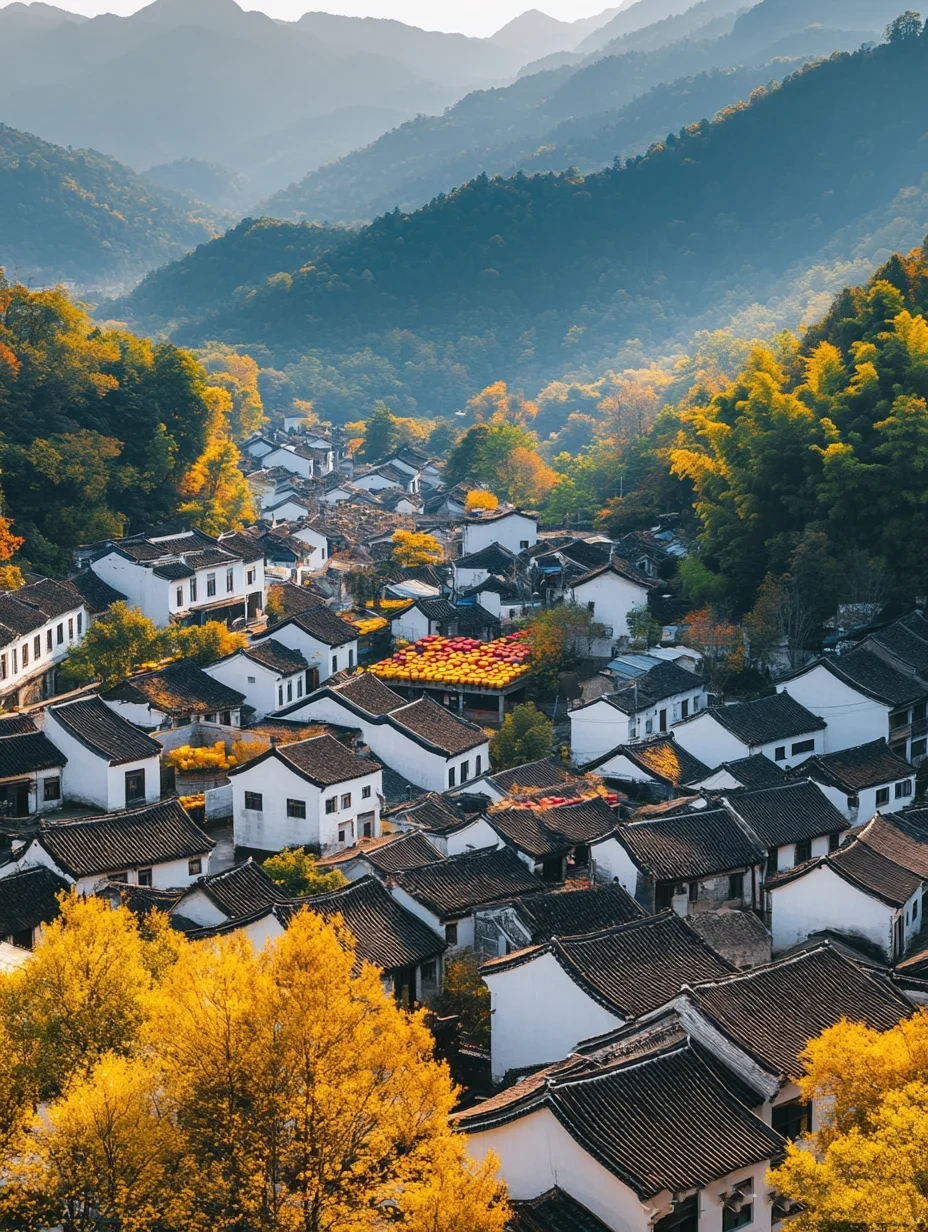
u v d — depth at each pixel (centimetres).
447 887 5328
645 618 9025
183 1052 2872
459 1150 2886
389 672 8644
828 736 7344
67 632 8606
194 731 7694
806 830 5881
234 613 9794
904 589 8562
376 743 7500
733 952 5219
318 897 5034
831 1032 3288
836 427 9225
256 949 4816
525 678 8694
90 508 10669
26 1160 2875
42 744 6762
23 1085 3056
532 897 5019
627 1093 3428
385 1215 2883
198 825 6856
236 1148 2788
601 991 4166
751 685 8456
